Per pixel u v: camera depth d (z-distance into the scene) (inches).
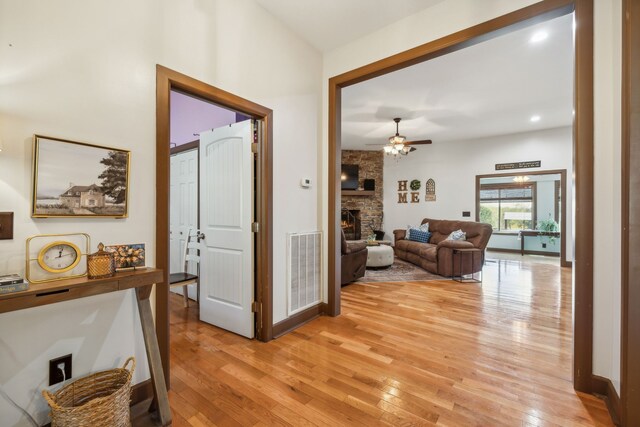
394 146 220.2
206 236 118.5
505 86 164.4
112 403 52.1
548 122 232.8
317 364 85.7
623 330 58.9
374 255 223.6
